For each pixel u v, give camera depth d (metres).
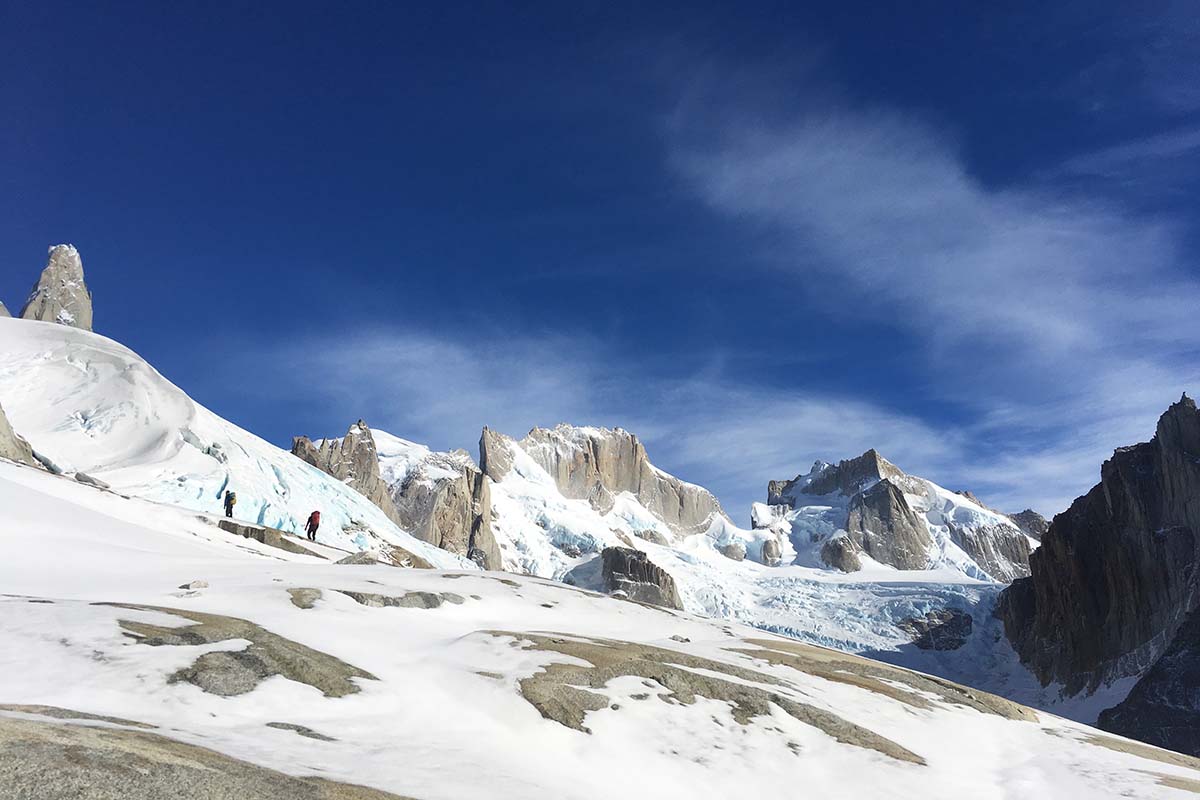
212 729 12.25
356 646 19.47
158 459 79.19
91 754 8.78
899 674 32.88
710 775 16.64
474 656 20.50
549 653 21.28
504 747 15.27
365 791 10.24
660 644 28.86
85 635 15.19
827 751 19.62
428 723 15.66
